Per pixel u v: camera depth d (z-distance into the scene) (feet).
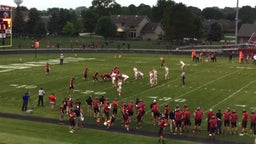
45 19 586.04
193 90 150.30
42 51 274.57
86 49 290.76
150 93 144.36
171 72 191.31
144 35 491.72
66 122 109.81
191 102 131.95
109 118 109.19
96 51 288.71
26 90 148.15
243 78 178.50
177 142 94.48
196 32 398.62
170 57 262.26
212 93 145.69
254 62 231.91
